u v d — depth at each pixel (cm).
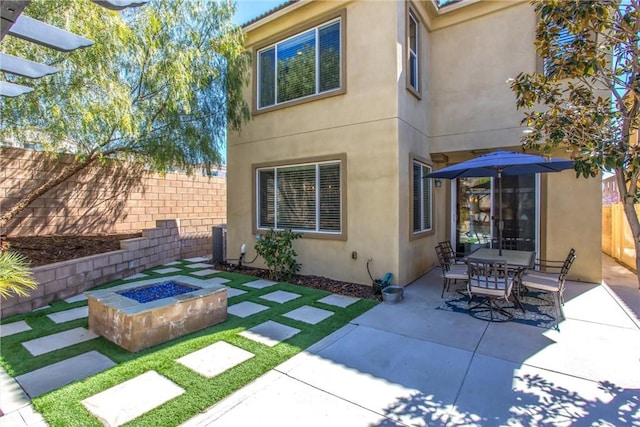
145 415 300
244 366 389
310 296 673
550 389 345
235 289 730
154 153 741
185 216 1262
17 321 536
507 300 550
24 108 572
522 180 862
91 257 739
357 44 744
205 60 758
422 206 853
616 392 339
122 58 631
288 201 873
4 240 797
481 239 929
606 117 372
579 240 779
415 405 321
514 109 808
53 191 921
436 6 847
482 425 293
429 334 486
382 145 713
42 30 282
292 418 302
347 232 766
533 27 784
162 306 455
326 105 792
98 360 403
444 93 891
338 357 416
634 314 560
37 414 303
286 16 842
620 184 369
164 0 686
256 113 926
